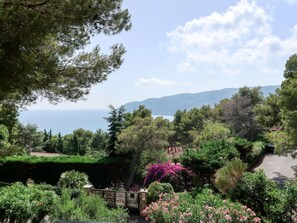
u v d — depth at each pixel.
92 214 6.82
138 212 10.98
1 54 5.23
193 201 6.73
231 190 7.59
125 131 20.78
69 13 5.68
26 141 38.56
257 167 20.45
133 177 21.59
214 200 6.59
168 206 6.39
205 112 55.62
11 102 7.97
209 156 13.10
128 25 7.21
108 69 7.74
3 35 5.19
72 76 7.41
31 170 20.50
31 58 5.54
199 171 12.95
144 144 20.77
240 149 18.47
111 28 6.97
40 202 6.80
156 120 21.30
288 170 19.42
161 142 21.06
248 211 6.22
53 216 6.53
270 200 7.25
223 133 23.66
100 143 59.28
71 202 6.73
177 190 13.79
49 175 20.42
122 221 7.04
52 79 6.79
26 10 5.29
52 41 6.46
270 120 28.94
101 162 20.59
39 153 39.31
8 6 4.96
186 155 13.66
